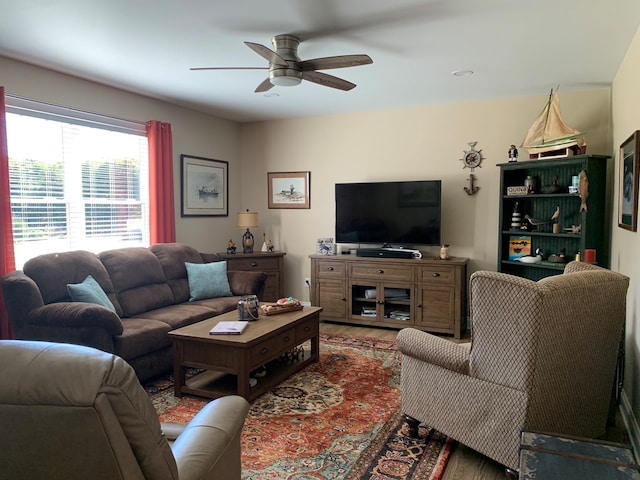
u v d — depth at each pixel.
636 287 2.74
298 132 6.01
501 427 2.10
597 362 2.32
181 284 4.50
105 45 3.27
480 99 4.96
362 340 4.64
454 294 4.75
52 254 3.51
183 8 2.66
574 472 1.52
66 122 4.04
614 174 4.02
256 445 2.52
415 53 3.46
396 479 2.20
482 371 2.16
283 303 3.74
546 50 3.38
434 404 2.44
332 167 5.84
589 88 4.46
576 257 4.02
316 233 6.00
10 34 3.05
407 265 4.95
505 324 2.03
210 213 5.80
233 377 3.45
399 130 5.42
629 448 1.67
